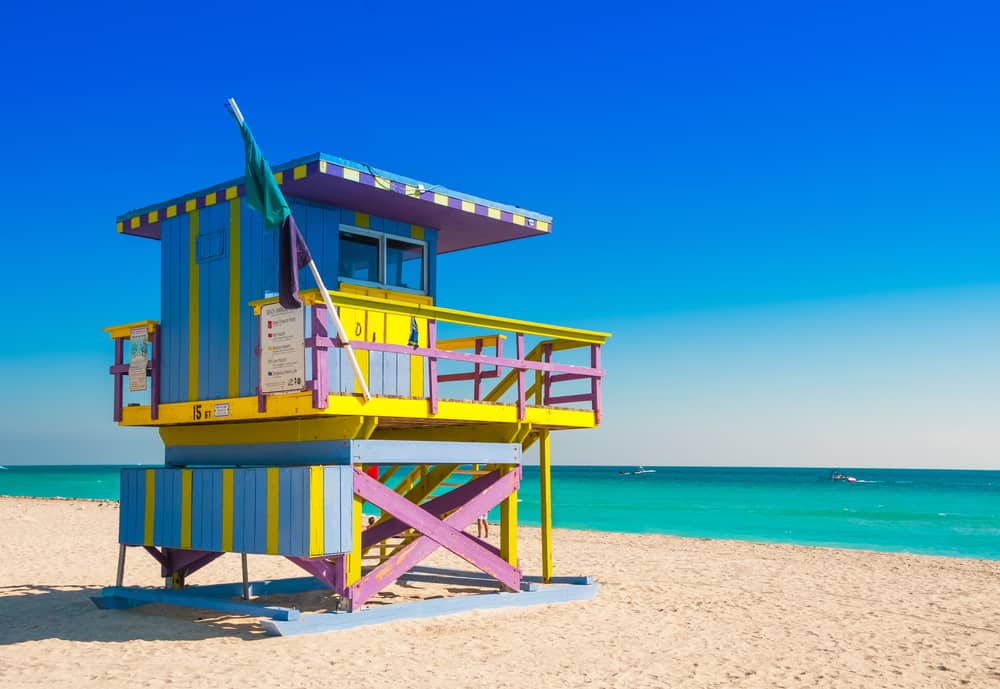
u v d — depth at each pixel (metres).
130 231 11.40
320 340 8.24
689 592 12.84
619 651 8.52
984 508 60.06
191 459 10.55
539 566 16.45
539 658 8.09
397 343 9.44
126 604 10.47
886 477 185.62
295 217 9.86
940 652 8.96
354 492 8.79
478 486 11.05
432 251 11.36
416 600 11.14
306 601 10.99
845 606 11.91
